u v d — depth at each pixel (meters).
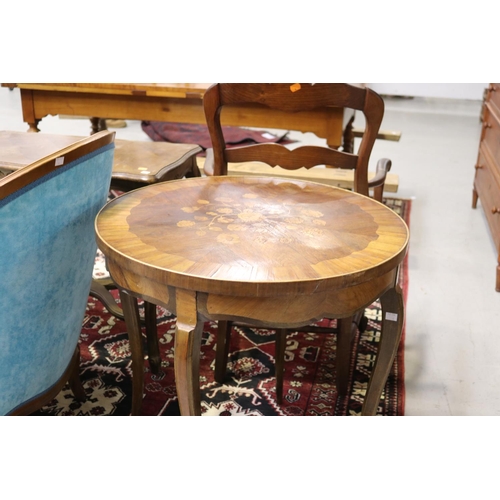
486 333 2.58
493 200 3.32
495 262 3.32
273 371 2.24
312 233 1.46
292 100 1.80
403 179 4.92
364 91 1.75
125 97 3.65
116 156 2.38
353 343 2.44
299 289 1.19
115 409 1.99
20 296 1.36
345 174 3.52
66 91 3.72
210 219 1.53
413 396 2.12
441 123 7.42
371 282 1.32
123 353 2.35
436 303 2.83
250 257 1.30
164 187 1.80
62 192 1.38
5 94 8.55
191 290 1.23
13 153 2.18
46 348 1.54
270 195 1.76
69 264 1.51
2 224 1.23
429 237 3.66
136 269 1.26
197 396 1.35
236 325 2.09
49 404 2.01
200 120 3.60
